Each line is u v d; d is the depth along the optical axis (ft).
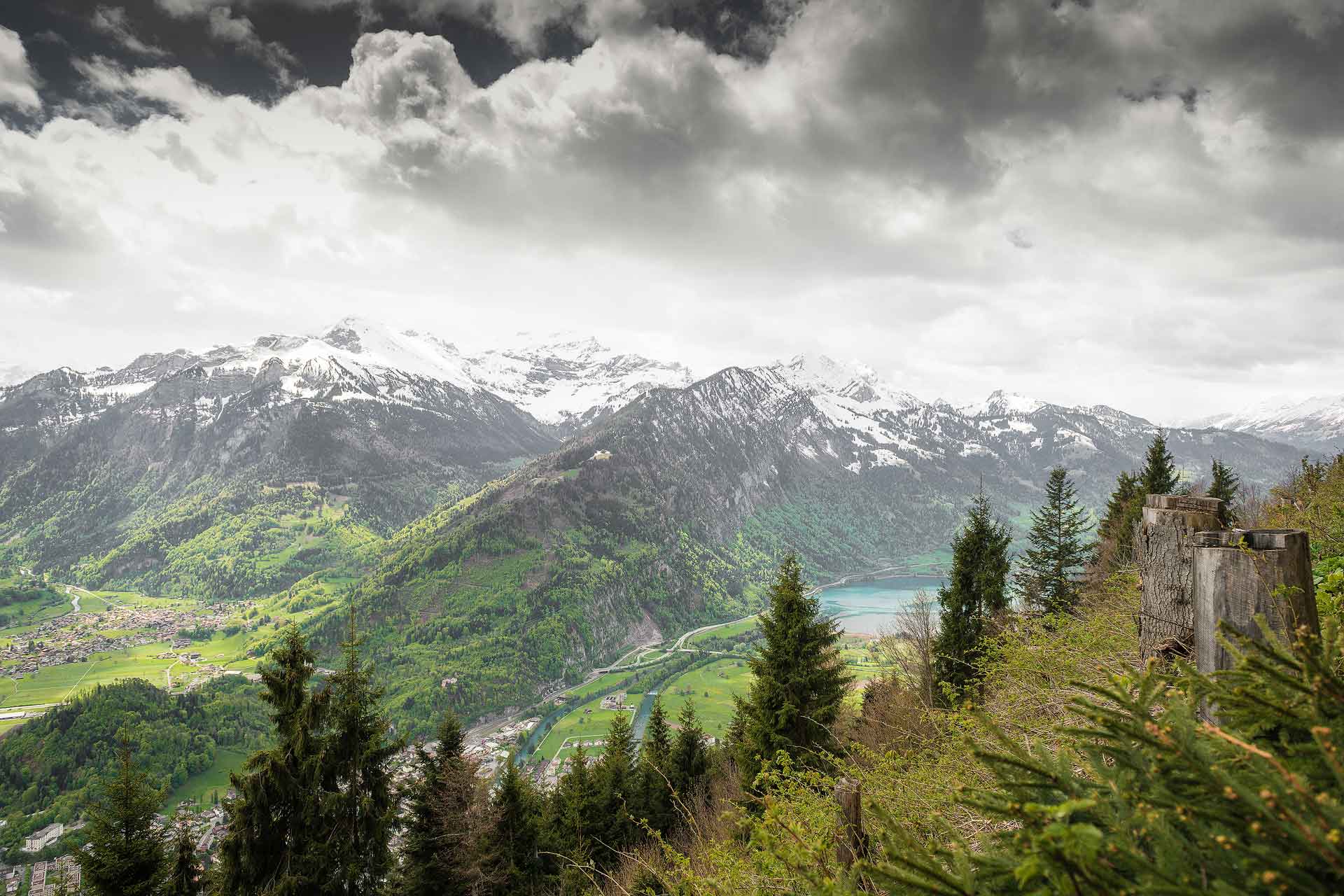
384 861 58.03
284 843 52.90
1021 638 34.27
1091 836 3.65
